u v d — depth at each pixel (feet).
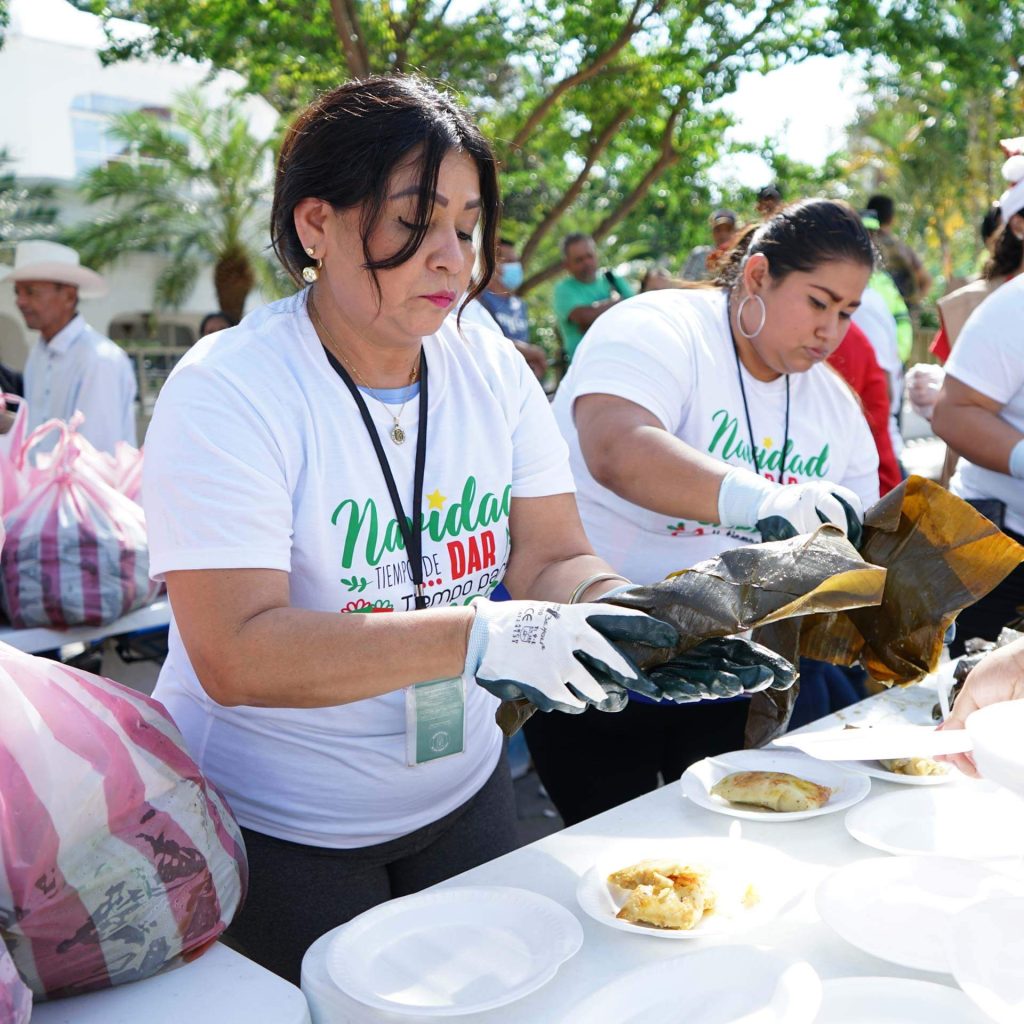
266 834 4.73
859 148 79.56
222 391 4.09
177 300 46.96
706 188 36.11
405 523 4.56
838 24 28.12
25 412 8.75
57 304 14.62
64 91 57.06
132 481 9.48
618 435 6.15
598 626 3.64
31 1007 3.12
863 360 10.34
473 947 3.65
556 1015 3.30
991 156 65.92
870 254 6.25
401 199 3.95
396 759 4.72
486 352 4.98
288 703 3.89
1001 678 4.22
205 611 3.92
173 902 3.50
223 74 54.13
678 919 3.70
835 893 3.79
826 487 5.10
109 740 3.48
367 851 4.85
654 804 4.87
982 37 29.22
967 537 4.82
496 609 3.75
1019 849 4.23
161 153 46.06
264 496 4.04
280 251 4.37
